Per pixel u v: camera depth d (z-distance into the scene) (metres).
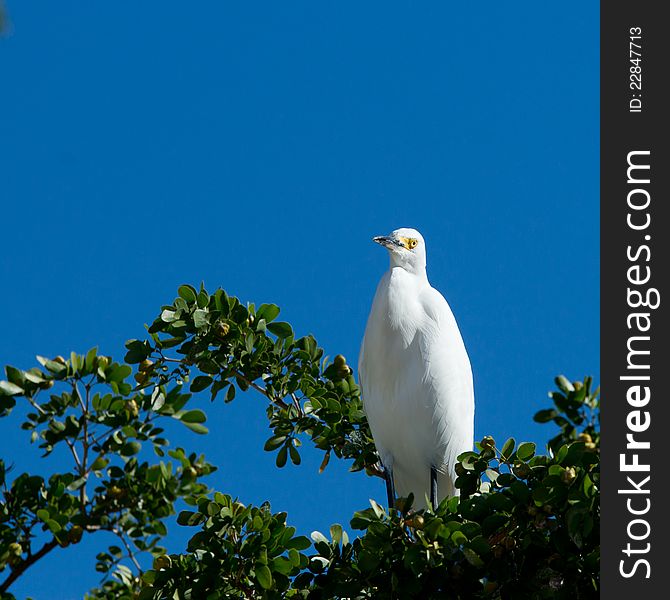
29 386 8.42
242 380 10.98
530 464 8.55
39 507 8.41
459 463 8.84
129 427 8.32
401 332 11.77
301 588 8.85
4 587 8.20
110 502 8.35
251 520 8.88
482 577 8.35
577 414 9.06
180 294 10.73
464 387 12.02
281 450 11.14
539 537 8.27
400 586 8.36
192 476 8.54
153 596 8.67
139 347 10.64
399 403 11.69
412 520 8.42
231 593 8.74
